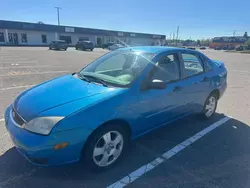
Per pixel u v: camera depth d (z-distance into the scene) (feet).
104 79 9.40
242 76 35.04
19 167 8.43
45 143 6.73
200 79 12.23
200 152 10.09
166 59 10.49
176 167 8.86
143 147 10.37
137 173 8.40
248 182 8.06
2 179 7.75
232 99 19.72
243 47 211.00
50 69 35.50
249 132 12.41
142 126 9.27
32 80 25.50
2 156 9.12
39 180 7.76
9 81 24.47
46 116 7.01
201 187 7.73
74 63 45.75
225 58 87.76
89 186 7.59
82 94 8.00
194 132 12.24
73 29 155.84
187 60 11.80
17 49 92.68
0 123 12.42
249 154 10.00
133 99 8.43
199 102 12.69
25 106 7.84
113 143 8.40
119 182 7.86
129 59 10.37
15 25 128.67
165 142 10.96
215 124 13.51
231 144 10.93
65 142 6.94
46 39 145.48
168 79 10.36
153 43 207.62
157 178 8.16
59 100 7.70
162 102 9.79
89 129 7.25
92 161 7.84
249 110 16.51
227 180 8.14
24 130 7.10
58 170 8.30
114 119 7.86
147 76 9.18
